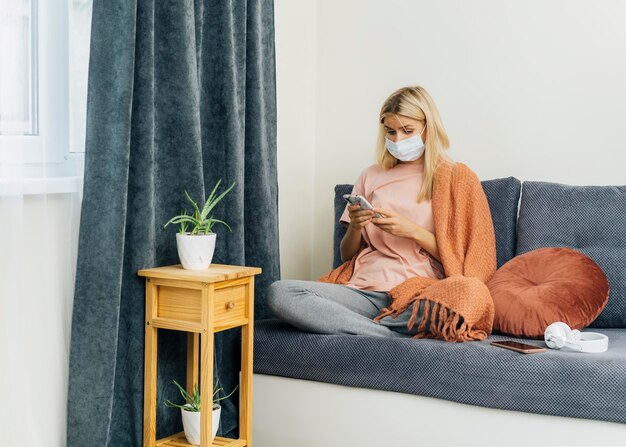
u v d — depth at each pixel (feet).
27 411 6.46
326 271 11.57
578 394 6.70
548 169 10.33
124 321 7.37
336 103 11.45
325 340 7.86
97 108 6.91
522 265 8.49
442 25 10.78
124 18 6.93
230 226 8.64
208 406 7.02
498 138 10.55
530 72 10.36
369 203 9.04
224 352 8.61
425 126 9.11
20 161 6.31
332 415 7.82
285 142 10.94
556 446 6.84
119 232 6.93
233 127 8.59
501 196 9.42
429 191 9.04
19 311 6.35
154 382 7.35
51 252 6.78
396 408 7.49
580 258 8.34
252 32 9.12
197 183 7.91
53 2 6.67
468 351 7.22
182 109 7.76
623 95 9.94
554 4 10.20
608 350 7.38
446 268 8.67
